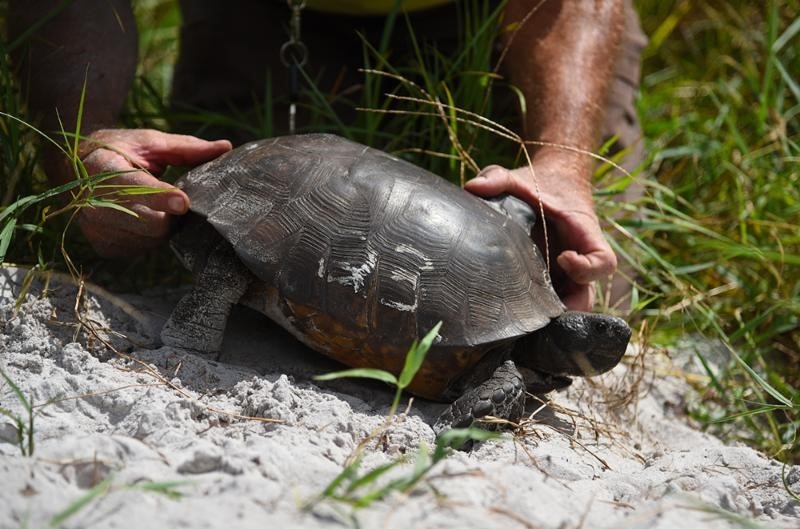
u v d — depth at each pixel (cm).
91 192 276
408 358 217
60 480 197
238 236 265
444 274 264
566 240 318
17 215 282
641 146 434
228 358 285
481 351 266
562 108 351
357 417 250
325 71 426
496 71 376
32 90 319
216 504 188
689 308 391
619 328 278
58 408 237
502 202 304
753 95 522
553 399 313
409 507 195
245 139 423
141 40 522
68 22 317
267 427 238
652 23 577
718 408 357
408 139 387
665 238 425
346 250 262
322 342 269
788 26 536
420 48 414
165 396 241
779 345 389
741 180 442
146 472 200
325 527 184
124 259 346
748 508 237
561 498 217
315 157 280
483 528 188
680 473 252
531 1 367
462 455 235
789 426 331
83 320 275
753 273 410
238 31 423
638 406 338
